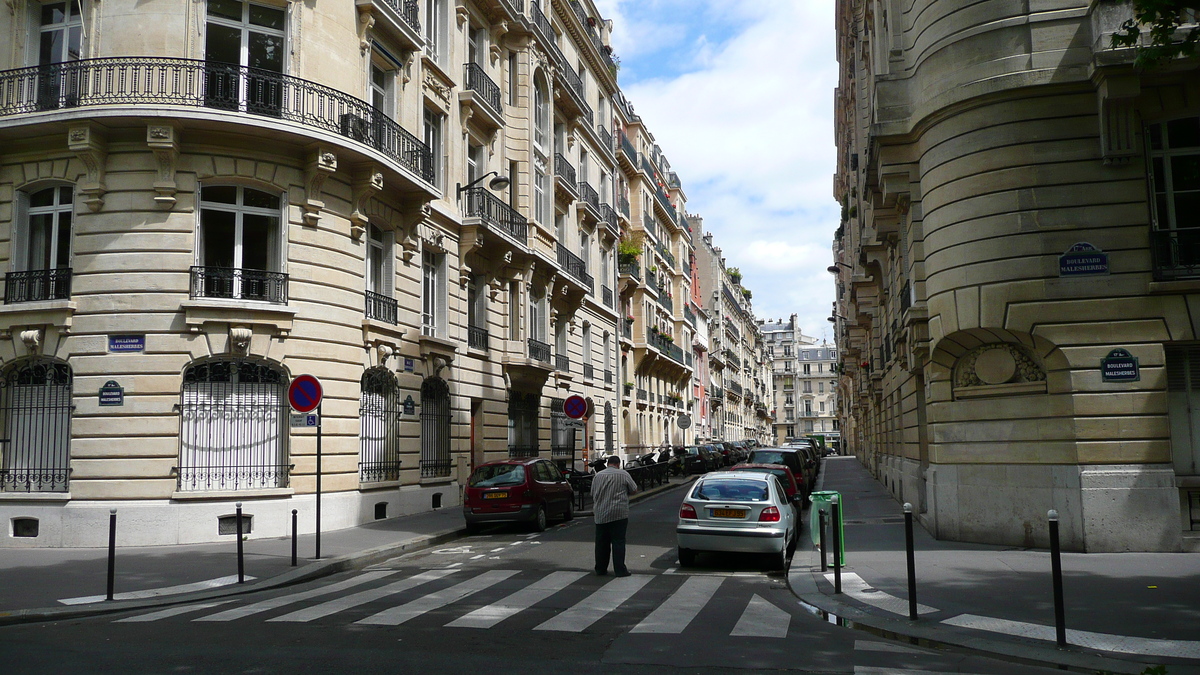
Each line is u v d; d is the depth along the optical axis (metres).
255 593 10.69
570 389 31.78
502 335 25.53
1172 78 12.34
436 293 22.09
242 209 16.34
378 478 18.69
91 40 15.79
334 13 17.58
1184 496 12.38
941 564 11.61
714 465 39.19
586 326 34.53
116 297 15.35
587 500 24.78
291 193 16.58
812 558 12.55
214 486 15.59
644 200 47.12
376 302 18.73
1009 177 13.14
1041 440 12.97
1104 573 10.62
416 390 20.23
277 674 6.47
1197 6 7.62
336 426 17.03
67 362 15.38
